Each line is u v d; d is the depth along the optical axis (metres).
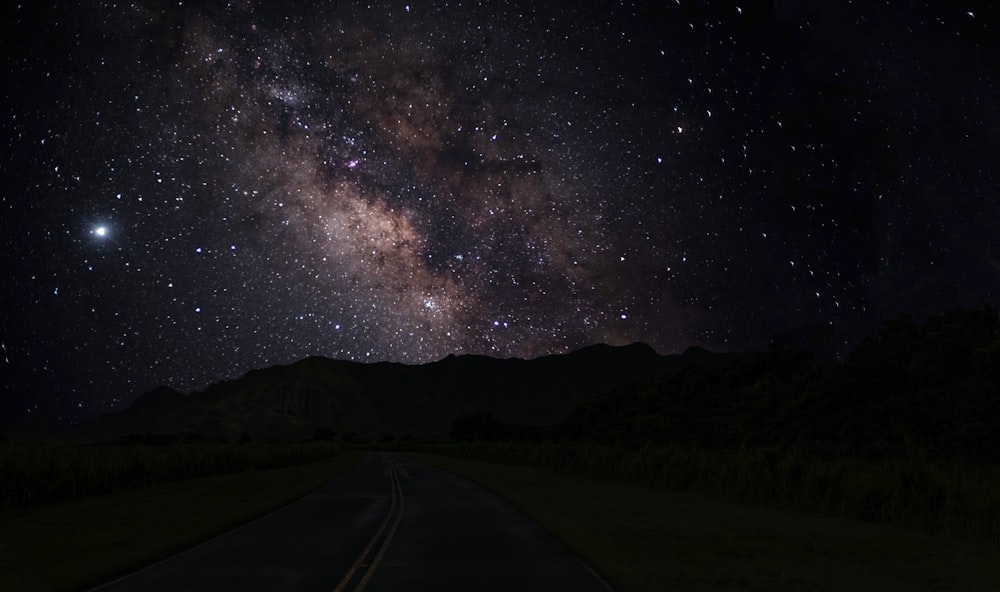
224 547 16.56
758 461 28.41
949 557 15.16
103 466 34.06
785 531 19.31
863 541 17.45
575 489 36.06
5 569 13.76
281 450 72.81
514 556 15.03
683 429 63.03
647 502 28.27
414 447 161.88
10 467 27.77
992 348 44.84
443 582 12.14
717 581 12.38
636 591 11.36
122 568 13.38
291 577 12.68
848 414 48.75
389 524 21.27
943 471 22.11
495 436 150.75
